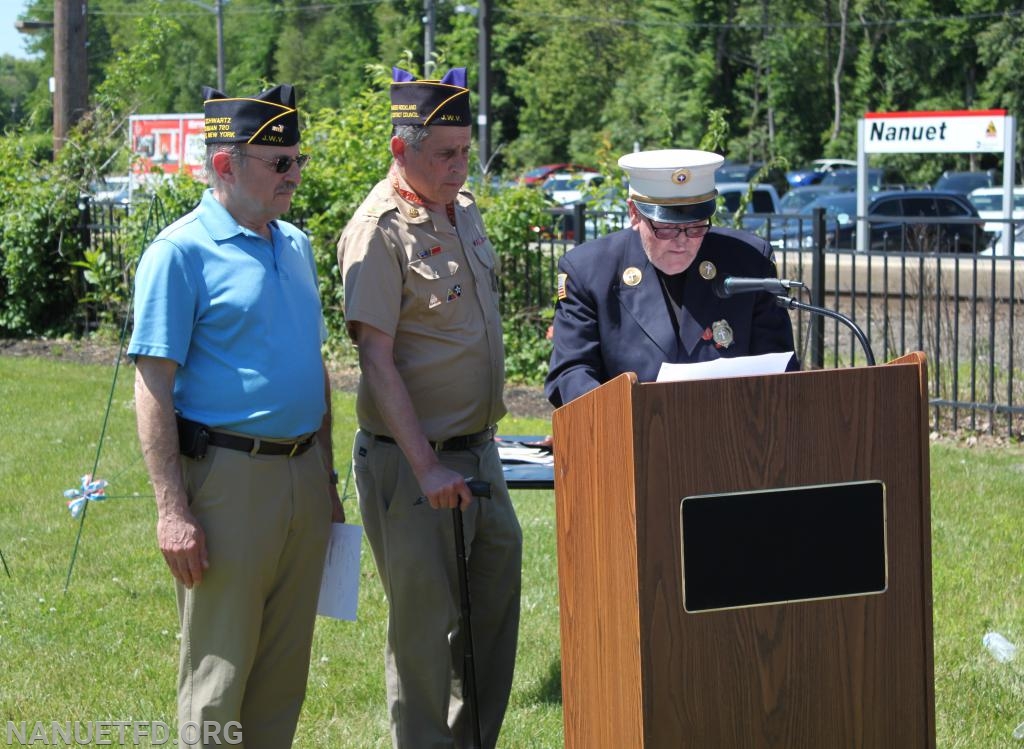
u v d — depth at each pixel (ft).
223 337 10.02
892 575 8.11
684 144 151.74
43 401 28.91
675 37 155.94
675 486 7.71
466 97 11.06
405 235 11.12
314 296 10.80
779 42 156.25
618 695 8.16
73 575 17.25
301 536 10.53
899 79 156.15
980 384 28.43
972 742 12.43
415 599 11.35
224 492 10.01
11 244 37.70
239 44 209.26
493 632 12.19
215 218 10.15
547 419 27.55
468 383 11.47
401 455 11.40
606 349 10.29
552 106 156.76
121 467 23.04
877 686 8.14
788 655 7.97
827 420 7.91
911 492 8.11
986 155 145.07
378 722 13.05
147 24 42.68
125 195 41.70
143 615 15.85
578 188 32.58
